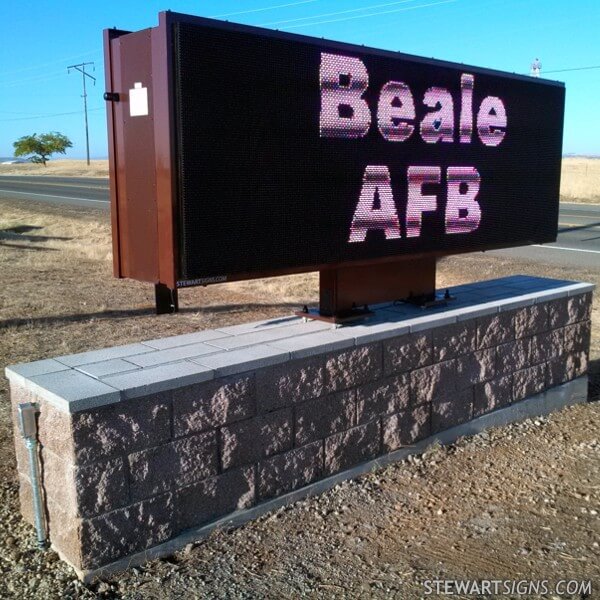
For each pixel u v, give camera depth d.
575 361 6.49
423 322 5.04
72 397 3.43
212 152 3.95
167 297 4.17
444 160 5.32
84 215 27.73
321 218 4.58
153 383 3.66
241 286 12.85
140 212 4.12
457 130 5.39
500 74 5.66
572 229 23.25
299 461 4.41
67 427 3.45
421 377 5.09
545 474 5.00
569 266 15.39
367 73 4.72
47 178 60.53
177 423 3.79
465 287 6.51
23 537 3.96
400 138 4.99
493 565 3.84
